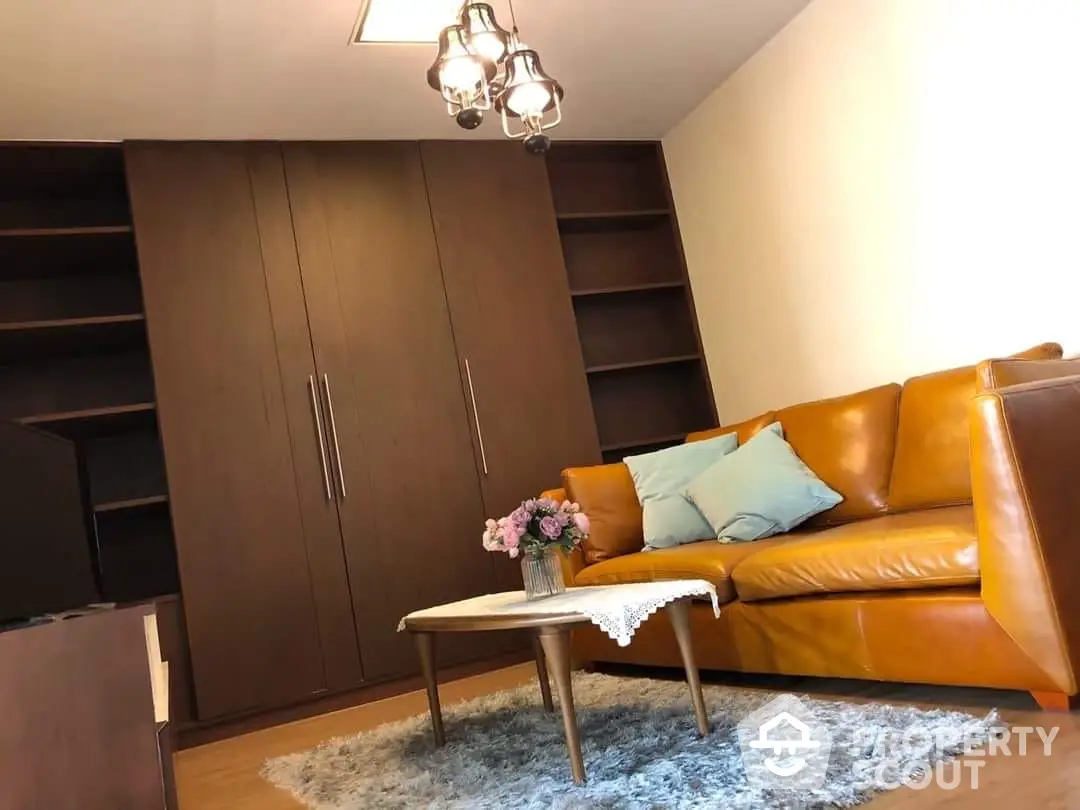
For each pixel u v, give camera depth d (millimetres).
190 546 3711
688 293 4895
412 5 3209
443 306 4332
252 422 3898
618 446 4633
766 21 3896
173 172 3984
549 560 2621
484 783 2225
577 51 3807
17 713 1677
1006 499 1958
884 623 2305
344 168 4293
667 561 3057
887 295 3641
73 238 3832
